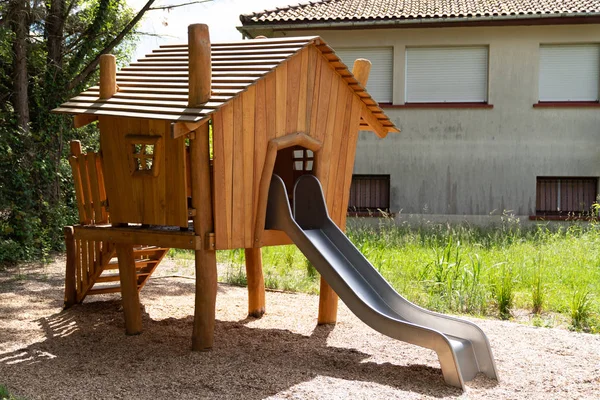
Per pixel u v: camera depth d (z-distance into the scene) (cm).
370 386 549
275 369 599
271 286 1037
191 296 964
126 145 680
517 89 1883
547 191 1909
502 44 1889
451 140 1895
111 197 709
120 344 694
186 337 723
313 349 683
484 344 604
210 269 654
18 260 1298
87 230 730
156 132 655
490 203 1891
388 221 1717
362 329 774
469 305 900
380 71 1941
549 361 645
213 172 636
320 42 704
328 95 739
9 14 1416
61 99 1566
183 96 654
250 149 659
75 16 1648
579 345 704
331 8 1995
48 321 798
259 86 660
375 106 787
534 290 919
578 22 1830
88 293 880
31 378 572
